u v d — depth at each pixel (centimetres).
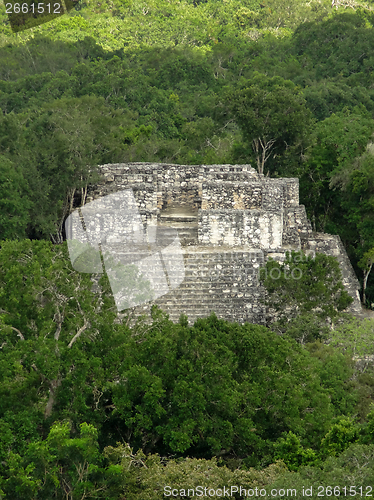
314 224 3859
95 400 1822
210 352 1903
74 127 3225
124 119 4353
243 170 3328
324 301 2659
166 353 1848
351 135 3794
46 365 1670
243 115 3884
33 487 1484
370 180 3534
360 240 3675
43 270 1864
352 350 2506
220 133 4875
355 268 3631
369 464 1553
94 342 1836
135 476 1627
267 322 2723
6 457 1578
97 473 1584
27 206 2900
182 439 1733
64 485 1602
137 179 3131
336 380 2209
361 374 2367
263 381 1909
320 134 3900
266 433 1906
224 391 1830
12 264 1894
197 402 1795
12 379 1714
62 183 3078
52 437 1545
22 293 1828
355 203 3616
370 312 3225
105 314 1848
